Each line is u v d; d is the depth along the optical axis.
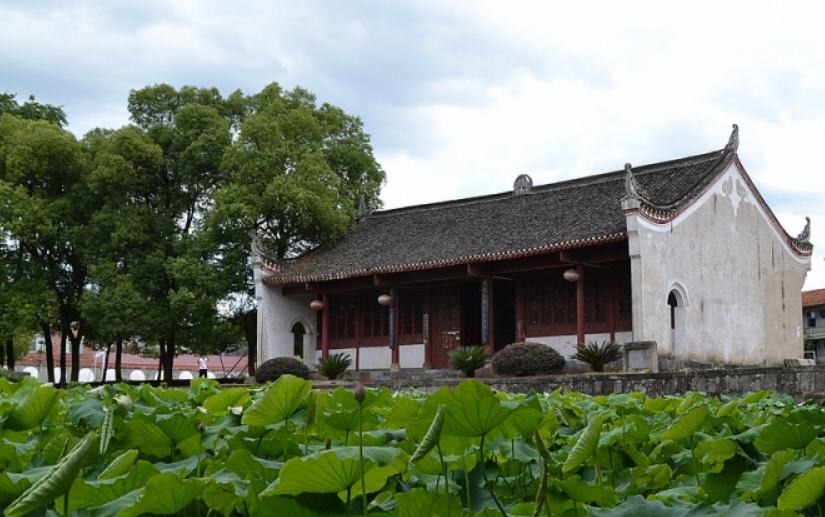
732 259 32.03
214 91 41.22
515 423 3.20
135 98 40.31
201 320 37.28
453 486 3.66
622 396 8.24
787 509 2.87
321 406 4.77
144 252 38.00
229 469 3.43
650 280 27.95
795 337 35.12
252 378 35.22
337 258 36.78
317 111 40.62
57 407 5.47
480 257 31.12
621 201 31.17
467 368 29.25
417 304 36.56
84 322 42.06
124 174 37.84
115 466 3.21
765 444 4.07
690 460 4.77
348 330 38.28
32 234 37.84
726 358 30.92
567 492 3.51
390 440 4.16
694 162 32.75
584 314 31.28
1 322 37.59
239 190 36.06
